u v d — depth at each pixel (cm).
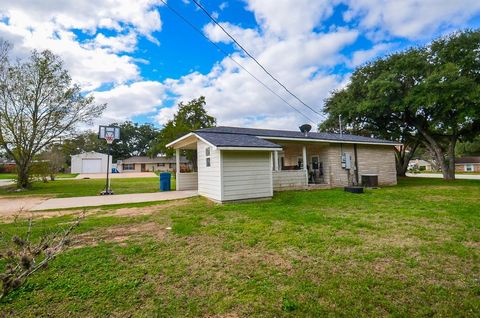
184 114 2528
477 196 833
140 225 484
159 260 309
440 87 1308
